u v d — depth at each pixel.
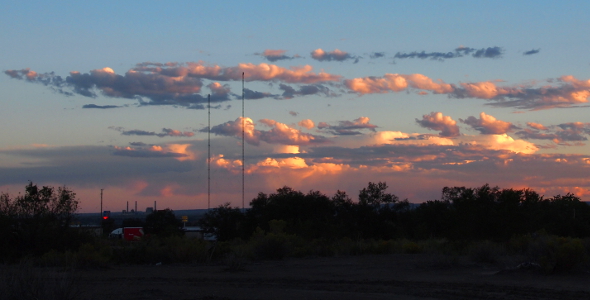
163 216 77.88
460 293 17.39
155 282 21.59
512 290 18.06
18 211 34.19
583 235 51.00
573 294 17.09
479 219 36.19
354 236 56.19
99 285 20.09
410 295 17.27
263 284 20.78
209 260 32.62
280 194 69.69
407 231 58.50
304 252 36.66
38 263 28.58
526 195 36.97
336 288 19.20
